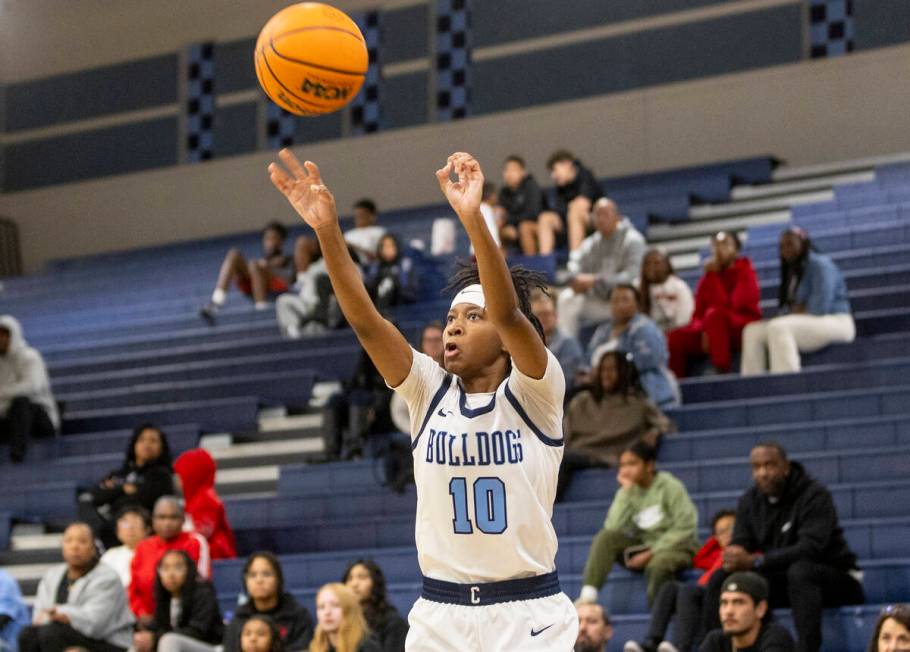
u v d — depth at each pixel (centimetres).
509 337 490
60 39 2814
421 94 2500
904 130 2120
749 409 1374
